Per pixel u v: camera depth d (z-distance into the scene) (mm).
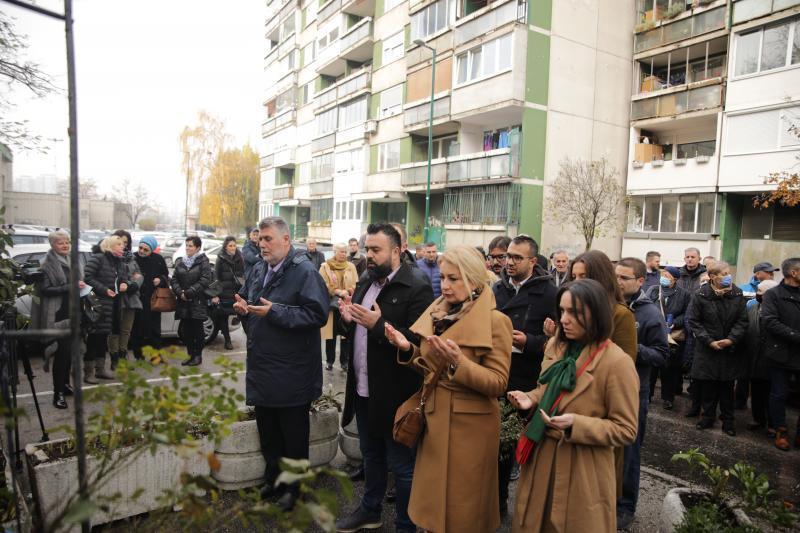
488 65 19953
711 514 2705
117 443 1676
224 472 3564
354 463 4301
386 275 3400
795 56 16125
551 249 19953
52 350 5336
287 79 40156
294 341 3404
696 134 20219
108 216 62781
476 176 21031
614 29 21156
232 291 8602
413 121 23906
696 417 6410
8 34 3205
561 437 2395
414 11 23812
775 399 5410
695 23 18953
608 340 2480
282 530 3211
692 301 5988
